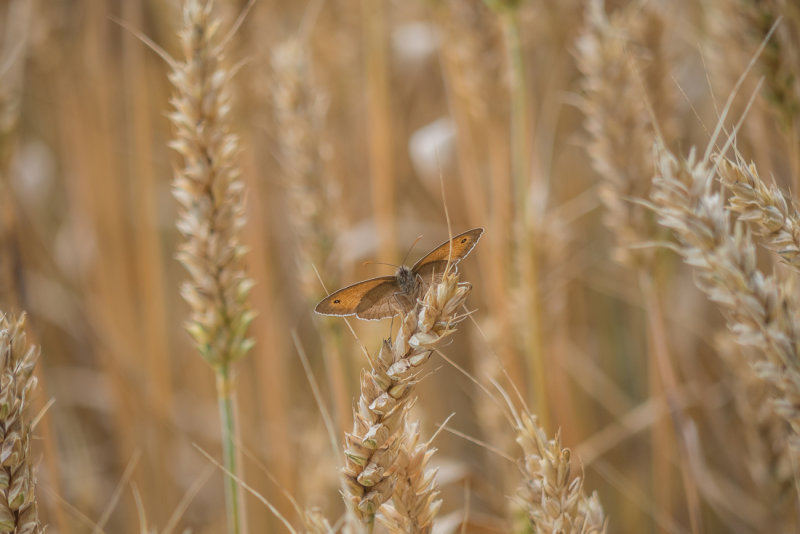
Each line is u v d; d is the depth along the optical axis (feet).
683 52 5.73
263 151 6.16
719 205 4.98
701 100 5.72
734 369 5.41
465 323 6.04
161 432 5.72
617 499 5.67
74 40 6.05
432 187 6.10
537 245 5.51
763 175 5.44
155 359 5.74
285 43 5.52
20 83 5.68
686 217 4.98
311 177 5.43
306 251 5.44
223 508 5.92
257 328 5.65
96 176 6.13
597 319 6.15
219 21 5.13
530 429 5.04
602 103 5.36
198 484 5.22
